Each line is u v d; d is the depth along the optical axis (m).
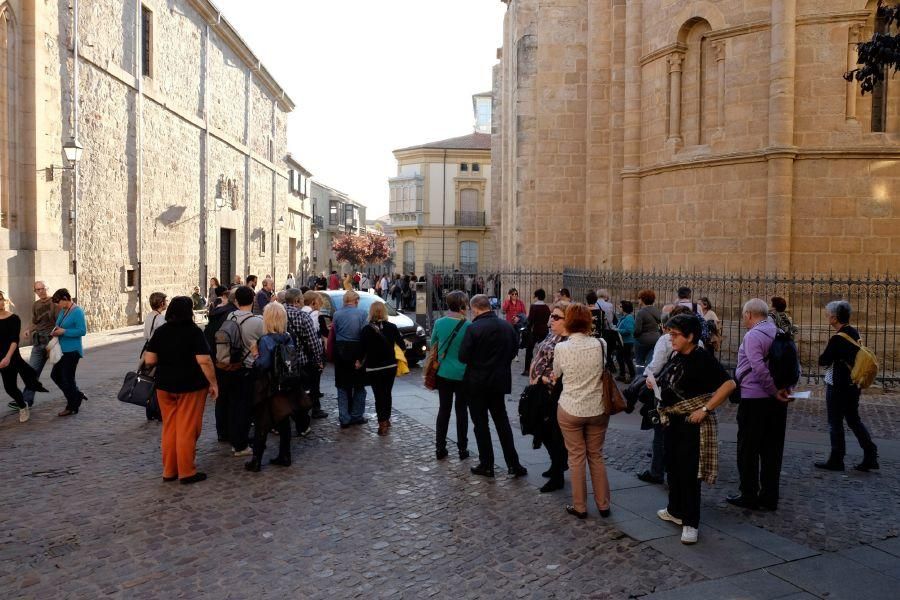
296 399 7.44
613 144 17.77
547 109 19.39
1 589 4.59
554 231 19.55
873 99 13.75
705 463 5.37
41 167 15.91
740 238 14.46
